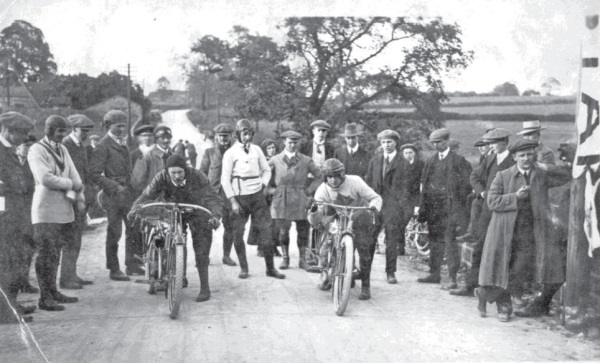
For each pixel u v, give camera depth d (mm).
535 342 4062
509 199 4488
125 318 4500
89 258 6656
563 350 3926
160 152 5969
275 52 8828
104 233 7812
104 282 5730
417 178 5938
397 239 5906
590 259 4379
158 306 4836
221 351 3799
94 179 5727
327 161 4977
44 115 6637
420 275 6199
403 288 5629
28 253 4586
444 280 5980
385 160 6004
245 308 4773
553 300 5027
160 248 4844
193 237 4988
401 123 8820
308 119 8680
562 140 6355
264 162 5957
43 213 4664
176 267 4398
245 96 9000
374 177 6008
